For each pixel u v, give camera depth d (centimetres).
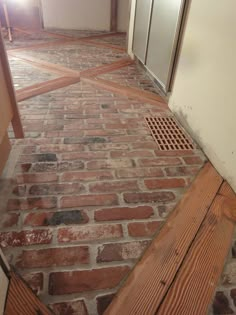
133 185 113
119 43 373
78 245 86
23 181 110
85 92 204
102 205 102
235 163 109
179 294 75
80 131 150
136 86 224
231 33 108
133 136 150
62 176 115
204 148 138
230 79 110
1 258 68
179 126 165
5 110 109
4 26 410
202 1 133
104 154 132
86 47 340
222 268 82
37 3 427
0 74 104
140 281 77
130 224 95
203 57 134
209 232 94
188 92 155
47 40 360
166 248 87
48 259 81
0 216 94
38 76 229
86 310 69
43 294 72
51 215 96
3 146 117
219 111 120
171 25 174
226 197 109
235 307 73
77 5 421
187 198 108
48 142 138
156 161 130
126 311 70
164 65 192
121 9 429
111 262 82
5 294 69
